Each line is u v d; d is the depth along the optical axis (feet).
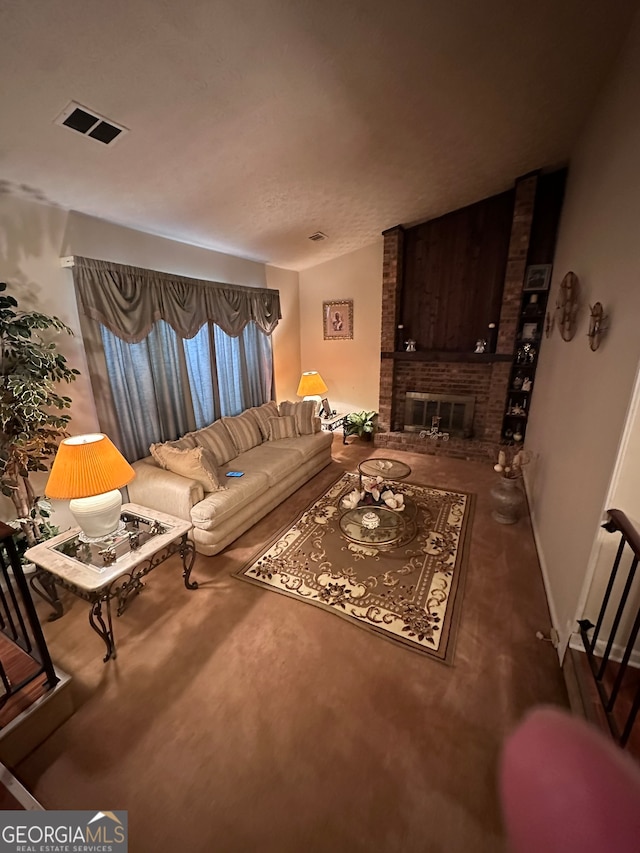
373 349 16.72
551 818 1.96
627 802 1.93
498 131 8.73
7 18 3.85
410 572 7.88
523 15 5.44
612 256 5.92
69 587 5.93
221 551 8.70
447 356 14.38
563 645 5.70
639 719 4.35
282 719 4.94
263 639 6.22
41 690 4.77
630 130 5.65
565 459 7.30
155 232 10.06
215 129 6.41
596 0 5.31
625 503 4.73
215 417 12.71
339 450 15.87
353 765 4.40
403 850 3.68
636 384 4.42
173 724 4.90
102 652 6.00
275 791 4.17
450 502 10.99
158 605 7.02
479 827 3.83
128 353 9.53
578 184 9.38
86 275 8.16
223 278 12.85
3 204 7.00
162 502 8.63
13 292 7.25
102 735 4.77
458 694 5.24
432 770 4.33
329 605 6.96
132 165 6.87
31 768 4.43
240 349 13.64
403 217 13.25
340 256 16.30
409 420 16.47
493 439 14.32
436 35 5.49
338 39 5.18
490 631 6.32
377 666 5.69
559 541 7.01
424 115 7.45
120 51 4.52
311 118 6.72
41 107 5.04
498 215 13.20
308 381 16.06
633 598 5.07
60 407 7.39
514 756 2.27
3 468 6.81
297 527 9.71
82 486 6.17
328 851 3.69
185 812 4.00
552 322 10.54
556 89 7.38
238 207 9.61
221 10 4.32
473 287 14.15
